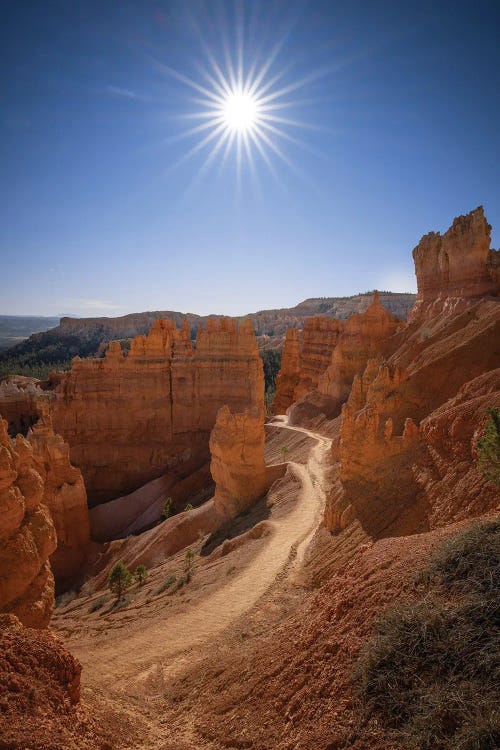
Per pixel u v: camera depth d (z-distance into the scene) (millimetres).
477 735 6574
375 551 14703
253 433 46500
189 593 27688
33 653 11023
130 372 77750
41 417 51562
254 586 24844
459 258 58531
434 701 7543
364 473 27297
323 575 22531
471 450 20109
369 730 7984
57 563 48531
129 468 76750
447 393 36688
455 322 51125
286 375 109688
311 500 38938
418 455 24484
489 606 8516
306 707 9852
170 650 19703
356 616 11242
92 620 29234
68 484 50844
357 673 9195
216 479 48500
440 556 10727
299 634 13508
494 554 9703
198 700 14117
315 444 61906
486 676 7551
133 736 11766
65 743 9008
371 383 41469
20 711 9375
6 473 16688
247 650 16234
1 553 16250
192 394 77500
